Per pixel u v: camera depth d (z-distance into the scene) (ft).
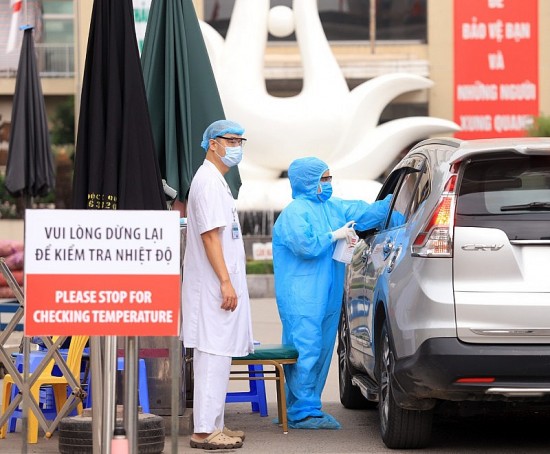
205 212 58.18
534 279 52.75
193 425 64.75
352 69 235.81
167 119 68.44
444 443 61.26
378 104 205.05
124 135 56.39
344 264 67.51
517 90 234.58
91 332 42.09
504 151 53.78
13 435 65.77
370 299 63.36
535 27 233.96
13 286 60.23
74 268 42.09
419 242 54.54
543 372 52.19
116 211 42.19
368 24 247.50
